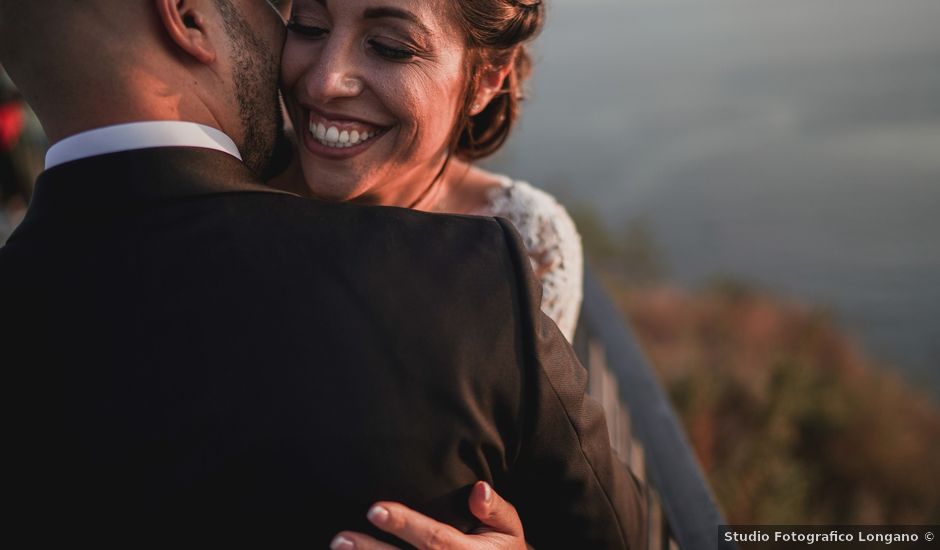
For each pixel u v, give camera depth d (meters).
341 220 1.24
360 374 1.13
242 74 1.35
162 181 1.21
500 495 1.36
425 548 1.14
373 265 1.20
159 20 1.23
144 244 1.18
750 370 6.60
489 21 1.63
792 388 5.70
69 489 1.13
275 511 1.11
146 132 1.22
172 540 1.12
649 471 2.02
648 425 2.14
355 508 1.12
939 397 8.21
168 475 1.11
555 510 1.37
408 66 1.57
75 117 1.21
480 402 1.19
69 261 1.18
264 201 1.24
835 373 7.53
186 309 1.15
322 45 1.55
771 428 5.11
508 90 1.99
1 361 1.17
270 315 1.15
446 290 1.21
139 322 1.15
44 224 1.21
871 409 6.77
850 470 6.22
